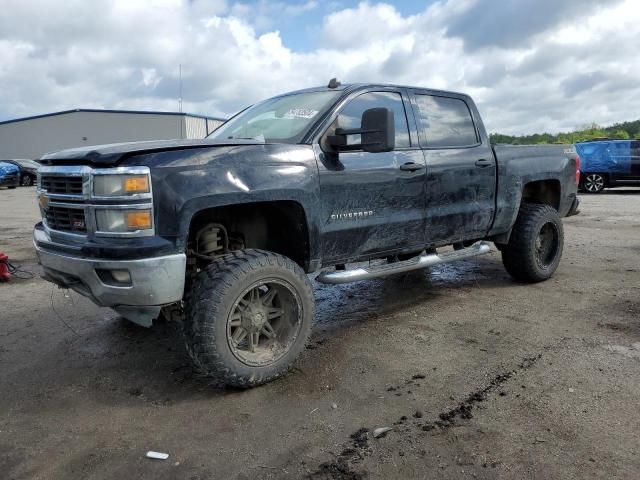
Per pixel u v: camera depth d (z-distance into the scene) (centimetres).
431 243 474
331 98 416
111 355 410
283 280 347
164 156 315
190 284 365
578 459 257
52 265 350
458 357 385
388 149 362
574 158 623
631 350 386
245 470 258
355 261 423
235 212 386
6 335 459
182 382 359
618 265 662
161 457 270
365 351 403
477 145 514
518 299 524
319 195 379
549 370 356
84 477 255
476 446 271
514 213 543
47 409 326
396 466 257
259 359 340
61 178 344
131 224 304
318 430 292
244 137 419
